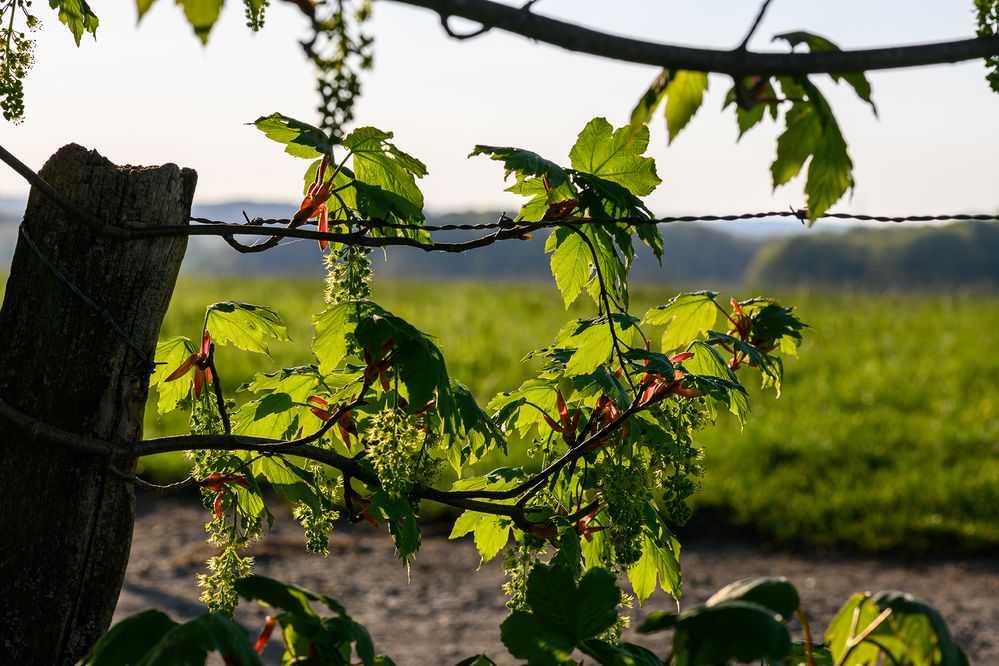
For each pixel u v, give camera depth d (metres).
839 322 16.12
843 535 7.10
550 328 15.30
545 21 1.09
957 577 6.50
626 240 2.03
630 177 2.13
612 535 2.12
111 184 1.94
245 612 5.59
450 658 5.27
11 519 1.95
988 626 5.69
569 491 2.16
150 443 1.98
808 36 1.31
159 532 7.16
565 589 1.42
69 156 1.95
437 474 1.97
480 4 1.07
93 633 2.01
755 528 7.36
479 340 13.73
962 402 10.33
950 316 16.66
